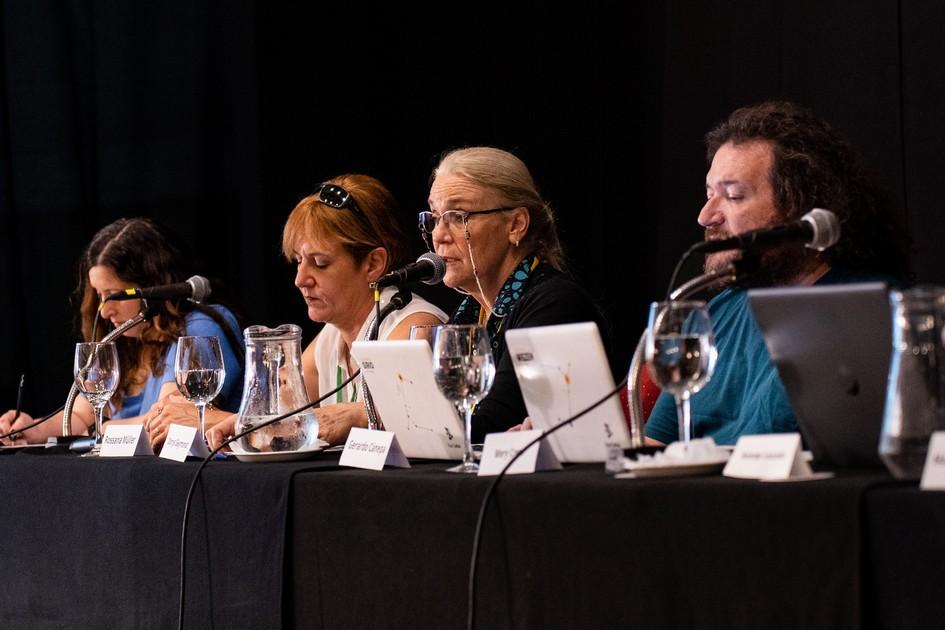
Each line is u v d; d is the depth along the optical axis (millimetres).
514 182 3482
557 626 2047
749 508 1793
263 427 2799
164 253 4555
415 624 2275
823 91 4348
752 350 2906
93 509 3012
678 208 4730
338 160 5660
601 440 2322
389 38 5570
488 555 2148
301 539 2494
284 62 5730
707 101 4648
